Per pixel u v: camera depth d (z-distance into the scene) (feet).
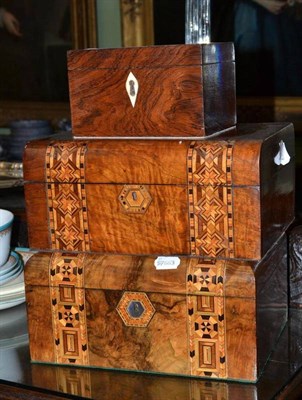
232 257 2.76
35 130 7.61
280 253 3.10
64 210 2.95
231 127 3.08
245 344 2.74
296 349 3.00
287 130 3.14
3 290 3.52
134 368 2.91
